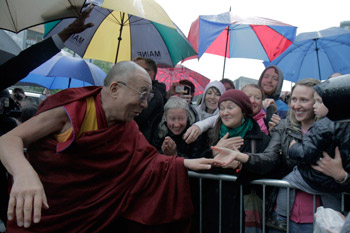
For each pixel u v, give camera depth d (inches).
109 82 60.6
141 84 59.7
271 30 143.0
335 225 51.4
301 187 68.8
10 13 68.9
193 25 148.5
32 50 76.2
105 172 61.9
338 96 39.6
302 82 78.0
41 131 56.4
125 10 81.6
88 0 82.2
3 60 96.2
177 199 65.0
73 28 80.7
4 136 53.3
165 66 150.1
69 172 59.9
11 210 45.2
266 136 83.1
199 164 64.2
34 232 59.1
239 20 128.9
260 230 77.4
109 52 133.7
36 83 193.6
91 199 61.7
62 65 157.8
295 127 77.5
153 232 66.6
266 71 134.8
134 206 66.1
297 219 70.2
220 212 76.5
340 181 59.6
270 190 78.1
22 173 47.3
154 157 68.5
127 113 61.1
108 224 63.2
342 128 57.6
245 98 81.0
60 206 60.1
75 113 57.1
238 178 73.5
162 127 92.4
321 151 59.6
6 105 104.7
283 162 78.5
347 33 144.3
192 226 81.5
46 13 68.9
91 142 58.4
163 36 129.8
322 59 159.2
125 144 64.6
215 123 87.7
